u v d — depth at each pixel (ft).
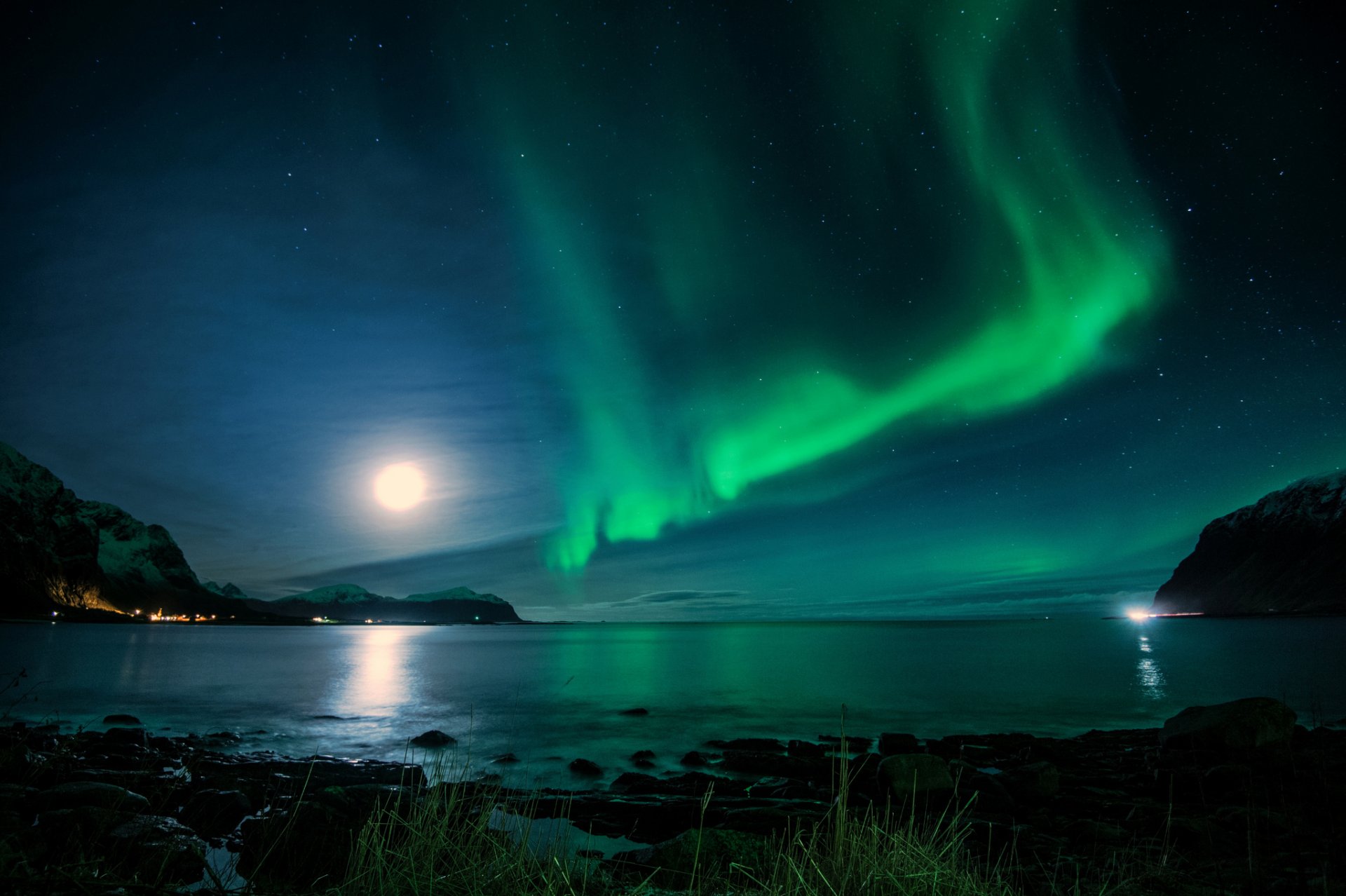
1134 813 34.71
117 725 69.82
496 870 11.12
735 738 63.67
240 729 71.05
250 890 11.21
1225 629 407.03
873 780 41.52
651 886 14.48
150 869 12.59
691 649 261.24
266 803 29.96
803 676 133.69
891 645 270.26
